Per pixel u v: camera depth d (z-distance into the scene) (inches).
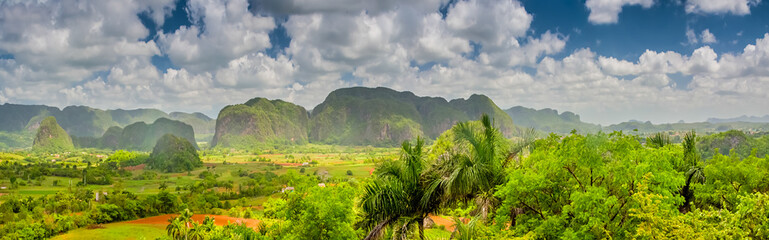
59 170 6053.2
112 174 6328.7
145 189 4982.8
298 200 726.5
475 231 475.8
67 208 2733.8
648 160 429.1
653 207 349.1
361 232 678.5
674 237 335.0
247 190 4266.7
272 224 1067.9
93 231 2064.5
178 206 2901.1
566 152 460.1
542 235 446.9
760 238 323.6
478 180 549.6
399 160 629.3
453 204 612.1
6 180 5044.3
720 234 318.0
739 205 339.9
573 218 430.6
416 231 595.5
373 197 592.4
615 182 456.4
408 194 603.2
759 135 6988.2
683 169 701.9
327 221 634.2
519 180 463.8
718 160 714.8
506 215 486.0
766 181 613.3
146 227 2212.1
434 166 605.3
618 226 422.6
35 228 1925.4
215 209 2977.4
